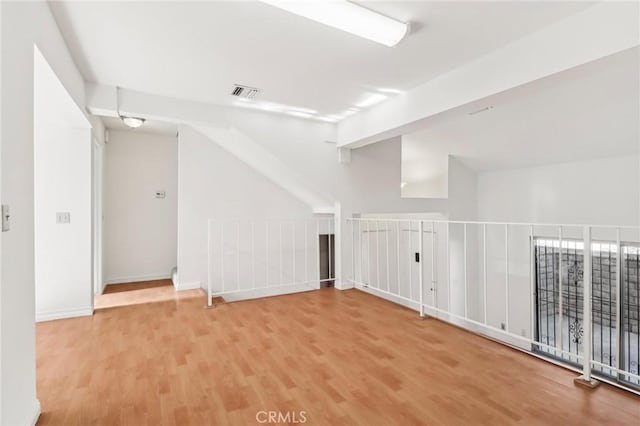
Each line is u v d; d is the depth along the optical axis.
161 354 2.40
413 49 2.43
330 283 5.37
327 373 2.11
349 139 4.12
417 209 5.29
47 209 3.21
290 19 2.05
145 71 2.78
